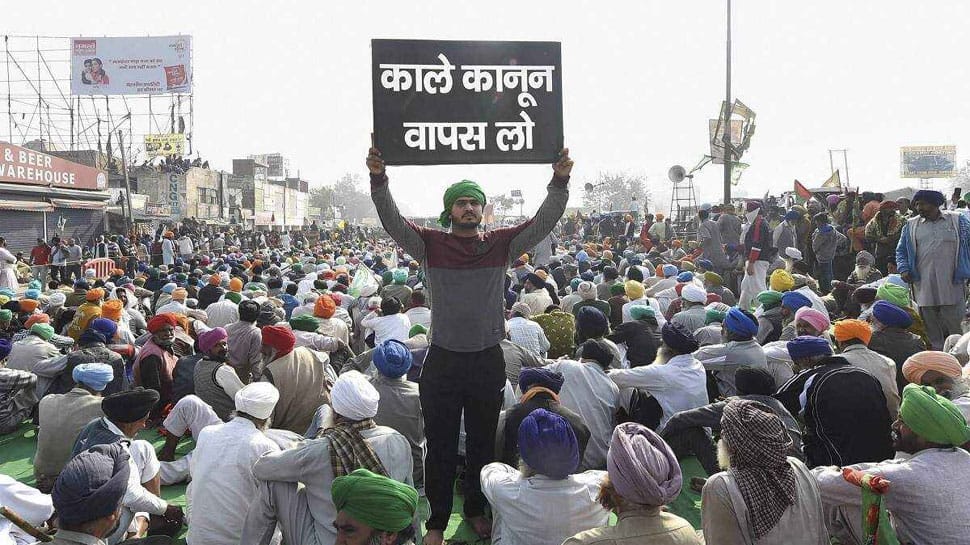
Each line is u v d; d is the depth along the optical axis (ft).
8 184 81.56
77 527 9.15
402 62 12.46
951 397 14.34
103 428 14.23
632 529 8.83
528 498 11.38
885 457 13.37
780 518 9.22
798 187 66.18
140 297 43.86
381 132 12.39
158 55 162.40
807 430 14.37
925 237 23.57
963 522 10.18
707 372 19.29
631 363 21.83
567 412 14.47
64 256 75.51
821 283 42.91
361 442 11.83
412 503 8.21
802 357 15.47
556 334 25.20
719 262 46.57
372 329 27.86
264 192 229.25
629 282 31.45
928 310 23.86
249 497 13.28
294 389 17.08
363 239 172.86
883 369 15.97
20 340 26.66
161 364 22.62
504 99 12.75
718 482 9.46
